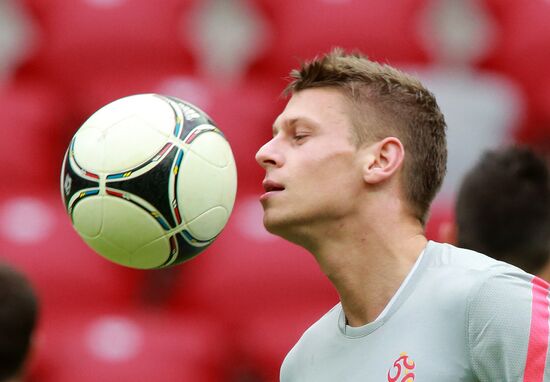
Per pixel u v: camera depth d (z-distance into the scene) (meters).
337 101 12.00
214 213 12.00
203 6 37.84
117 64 35.50
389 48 36.09
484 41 37.66
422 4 37.75
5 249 30.92
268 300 30.53
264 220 11.97
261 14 37.31
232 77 36.84
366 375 11.50
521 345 10.55
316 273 30.70
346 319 12.34
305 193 11.77
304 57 36.00
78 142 11.98
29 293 12.50
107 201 11.62
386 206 11.91
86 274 30.89
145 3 36.16
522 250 14.42
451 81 36.06
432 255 11.80
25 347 12.41
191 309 30.86
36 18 36.69
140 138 11.72
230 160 12.30
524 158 14.81
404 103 12.16
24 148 33.94
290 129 12.08
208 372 29.03
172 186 11.64
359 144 11.88
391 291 11.77
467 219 14.70
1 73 36.41
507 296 10.79
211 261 31.22
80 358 28.44
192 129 11.98
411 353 11.13
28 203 32.75
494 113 35.84
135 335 29.27
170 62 35.81
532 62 36.69
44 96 35.53
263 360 29.41
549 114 36.16
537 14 37.19
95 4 36.19
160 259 12.04
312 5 36.56
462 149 34.97
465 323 10.95
